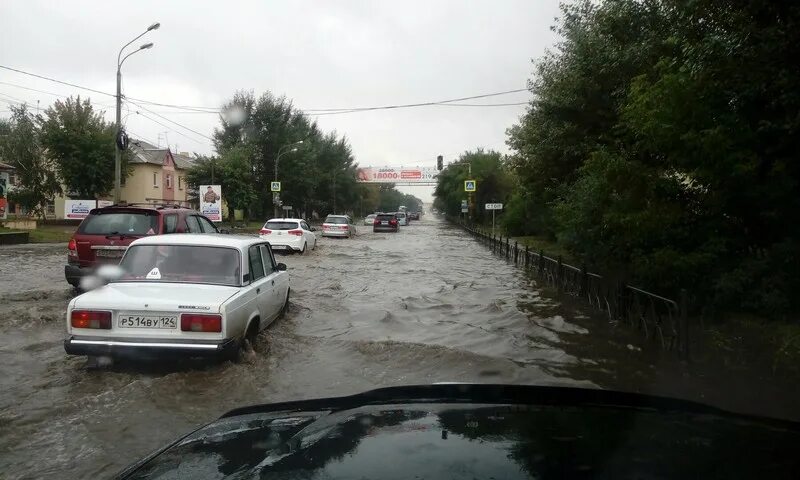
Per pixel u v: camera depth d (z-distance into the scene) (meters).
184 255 6.09
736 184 6.17
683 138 5.94
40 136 36.78
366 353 6.23
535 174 14.79
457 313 8.97
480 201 48.44
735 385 5.30
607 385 5.32
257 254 6.91
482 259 19.78
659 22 8.28
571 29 10.99
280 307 7.66
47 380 5.02
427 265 17.31
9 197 38.28
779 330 5.82
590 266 10.59
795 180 5.86
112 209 9.46
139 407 4.39
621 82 9.47
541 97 12.41
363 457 1.62
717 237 6.85
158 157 51.41
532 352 6.55
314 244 22.33
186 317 5.06
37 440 3.80
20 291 9.85
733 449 1.71
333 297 10.33
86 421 4.12
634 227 7.14
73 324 5.06
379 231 43.00
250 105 55.03
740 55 5.55
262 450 1.79
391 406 2.20
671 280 7.24
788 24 5.21
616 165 7.18
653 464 1.57
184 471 1.68
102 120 38.66
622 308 8.02
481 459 1.58
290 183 56.44
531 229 27.66
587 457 1.61
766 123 5.44
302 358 5.99
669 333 6.46
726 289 6.34
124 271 5.95
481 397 2.34
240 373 5.12
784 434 1.87
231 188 43.88
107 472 3.38
